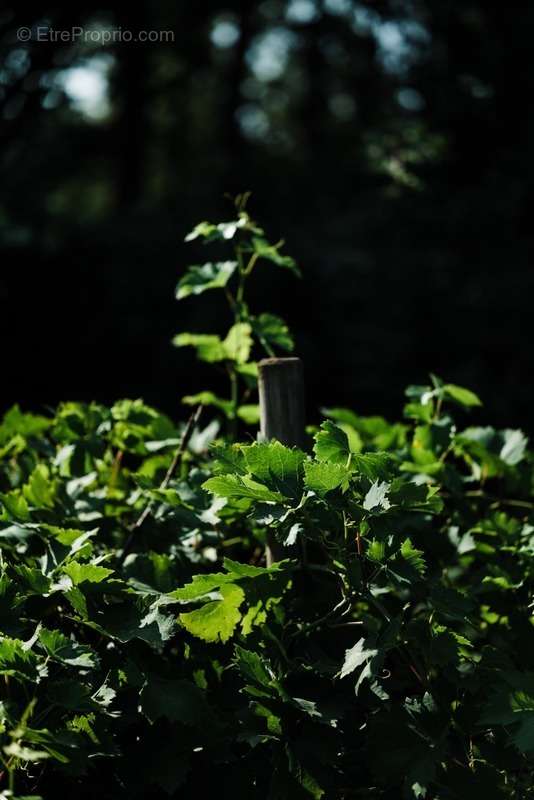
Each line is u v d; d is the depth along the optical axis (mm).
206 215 12250
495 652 2207
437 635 2143
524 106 11023
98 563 2150
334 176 13117
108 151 19531
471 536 2658
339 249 11133
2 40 12297
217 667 2271
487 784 2045
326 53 20188
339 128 18406
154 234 11156
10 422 3230
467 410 2951
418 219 11039
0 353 10531
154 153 22719
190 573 2596
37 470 2744
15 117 12922
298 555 2500
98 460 3113
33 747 1938
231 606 2189
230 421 3143
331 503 2076
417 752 2062
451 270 10797
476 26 11453
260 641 2232
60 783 2088
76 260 10805
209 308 10469
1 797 1841
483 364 10438
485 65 11078
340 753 2107
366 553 2090
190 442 3098
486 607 2613
